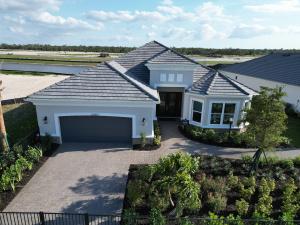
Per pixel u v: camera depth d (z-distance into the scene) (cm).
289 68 2759
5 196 1095
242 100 1750
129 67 2111
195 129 1773
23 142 1448
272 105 1130
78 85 1548
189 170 1014
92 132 1619
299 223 925
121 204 1059
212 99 1753
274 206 1036
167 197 989
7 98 2739
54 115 1535
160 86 1950
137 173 1175
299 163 1380
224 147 1608
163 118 2125
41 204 1052
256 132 1188
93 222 951
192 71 1905
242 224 841
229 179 1153
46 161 1393
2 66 5253
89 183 1200
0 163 1257
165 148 1578
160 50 2259
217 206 977
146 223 923
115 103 1503
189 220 872
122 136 1631
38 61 6078
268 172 1275
